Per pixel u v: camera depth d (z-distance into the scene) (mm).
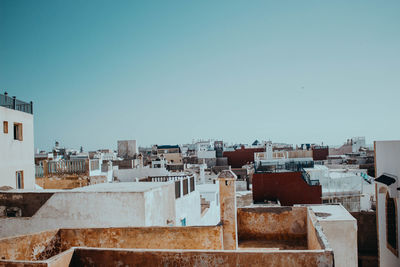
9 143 15438
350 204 26266
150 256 6461
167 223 12844
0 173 14625
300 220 11062
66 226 11016
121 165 45656
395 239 11766
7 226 11438
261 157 43906
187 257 6344
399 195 10883
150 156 70125
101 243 8703
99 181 22281
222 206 10000
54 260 6238
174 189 14062
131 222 10562
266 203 26797
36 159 44438
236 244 9914
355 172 31141
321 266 6008
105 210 10797
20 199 11547
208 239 8484
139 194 10578
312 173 27953
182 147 107438
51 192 11281
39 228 11203
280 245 10500
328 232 12617
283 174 28156
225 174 10117
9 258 7793
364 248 18094
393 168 11508
